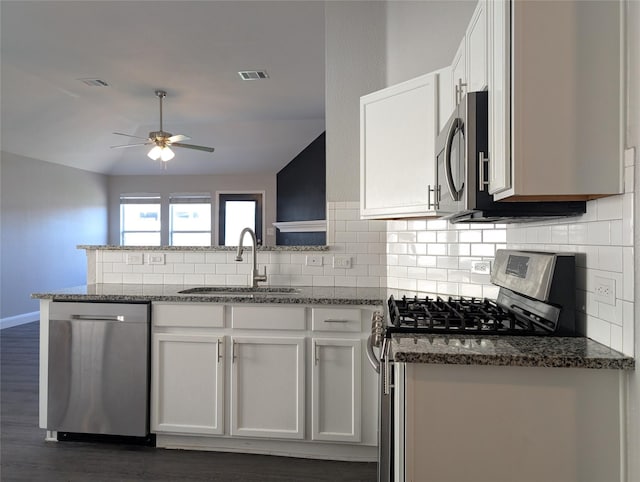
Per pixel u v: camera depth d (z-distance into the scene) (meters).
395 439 1.61
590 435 1.30
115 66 4.68
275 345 2.45
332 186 3.11
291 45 4.13
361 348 2.39
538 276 1.64
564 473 1.30
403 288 2.90
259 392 2.46
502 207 1.55
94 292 2.68
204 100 5.91
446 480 1.33
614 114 1.33
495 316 1.83
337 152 3.12
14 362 4.46
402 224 2.91
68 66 4.69
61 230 7.42
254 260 3.02
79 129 6.66
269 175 8.37
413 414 1.34
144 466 2.38
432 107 2.31
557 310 1.58
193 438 2.58
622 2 1.33
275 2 3.35
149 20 3.64
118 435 2.61
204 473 2.32
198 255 3.17
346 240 3.06
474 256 2.48
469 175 1.56
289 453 2.51
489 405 1.33
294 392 2.44
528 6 1.35
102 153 7.74
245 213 8.45
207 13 3.52
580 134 1.34
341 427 2.41
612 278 1.36
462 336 1.56
